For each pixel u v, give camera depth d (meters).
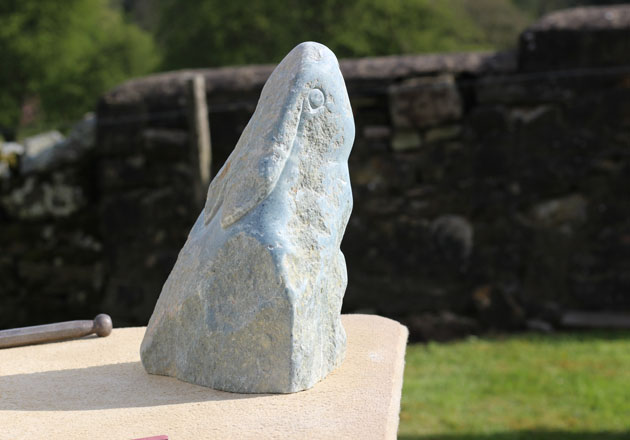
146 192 5.98
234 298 2.14
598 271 5.35
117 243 6.05
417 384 4.39
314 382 2.15
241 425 1.87
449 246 5.50
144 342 2.35
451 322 5.44
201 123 5.30
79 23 17.78
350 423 1.85
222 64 15.14
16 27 16.83
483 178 5.47
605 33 5.25
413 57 5.65
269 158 2.16
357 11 15.22
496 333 5.36
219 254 2.17
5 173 6.19
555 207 5.39
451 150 5.50
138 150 5.93
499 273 5.45
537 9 19.47
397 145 5.55
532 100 5.38
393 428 1.85
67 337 2.76
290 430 1.82
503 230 5.45
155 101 5.91
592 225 5.36
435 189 5.52
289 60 2.31
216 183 2.38
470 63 5.51
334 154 2.28
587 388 4.14
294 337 2.08
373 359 2.38
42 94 17.38
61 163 6.08
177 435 1.82
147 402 2.07
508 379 4.37
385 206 5.57
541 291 5.41
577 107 5.32
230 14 15.07
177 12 16.16
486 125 5.45
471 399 4.13
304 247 2.15
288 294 2.06
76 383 2.26
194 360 2.21
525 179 5.42
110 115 5.98
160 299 2.37
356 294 5.61
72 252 6.16
